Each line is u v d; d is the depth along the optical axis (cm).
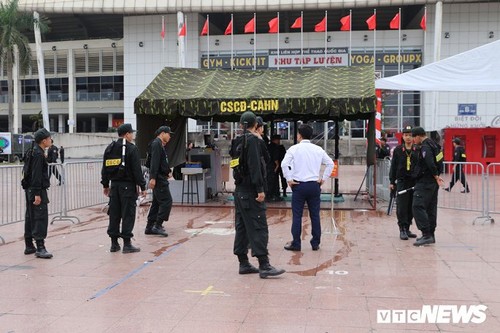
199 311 484
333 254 734
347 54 4038
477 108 3925
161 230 894
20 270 649
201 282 587
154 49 4338
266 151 611
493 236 877
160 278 606
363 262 682
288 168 748
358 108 1115
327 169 754
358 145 3781
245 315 472
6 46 4172
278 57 4097
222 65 4175
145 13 4175
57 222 1042
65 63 5644
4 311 488
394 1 3806
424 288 559
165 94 1224
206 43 4197
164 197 885
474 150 2481
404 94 3956
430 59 3947
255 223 598
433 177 791
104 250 773
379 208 1221
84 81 5672
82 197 1271
